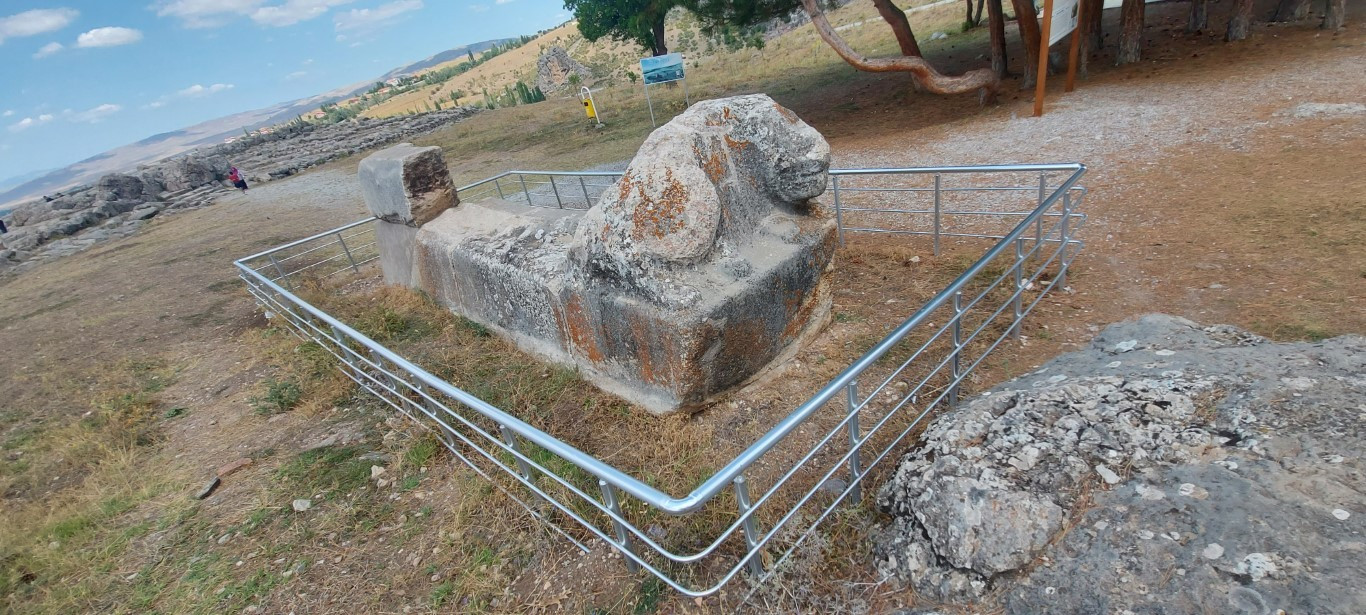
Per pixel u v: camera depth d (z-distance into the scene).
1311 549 1.80
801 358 3.84
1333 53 7.93
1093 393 2.61
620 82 28.28
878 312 4.24
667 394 3.39
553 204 9.86
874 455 2.97
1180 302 3.78
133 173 18.59
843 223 6.27
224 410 4.84
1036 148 7.35
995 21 10.38
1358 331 3.18
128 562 3.32
